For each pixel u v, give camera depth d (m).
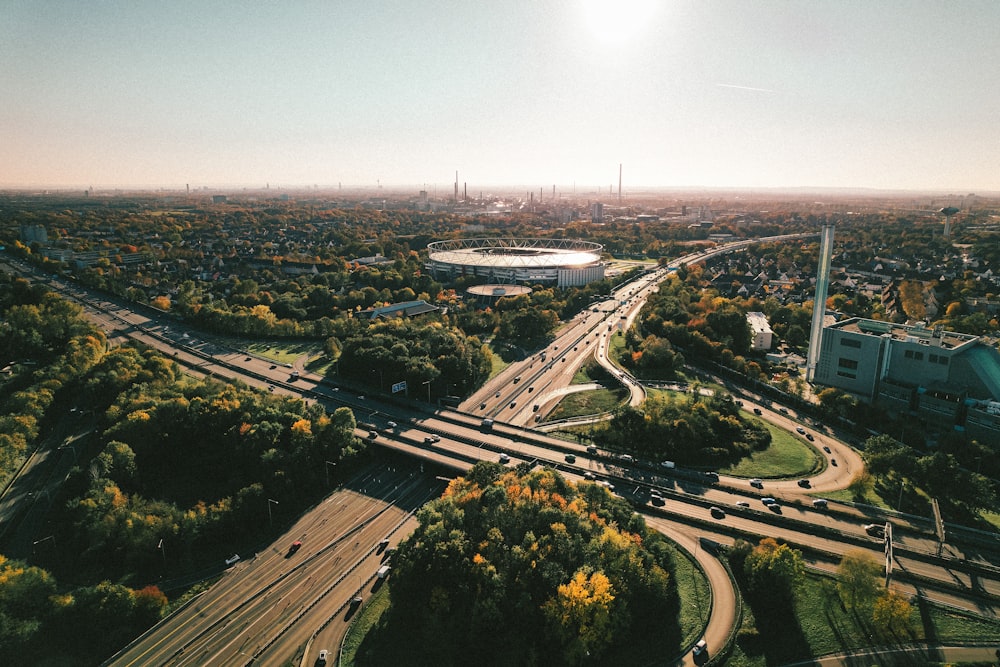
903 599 153.62
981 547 184.25
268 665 151.12
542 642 147.00
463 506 178.25
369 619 164.62
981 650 146.62
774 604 159.50
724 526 195.12
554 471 199.50
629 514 181.25
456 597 154.00
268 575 184.38
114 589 163.62
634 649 148.75
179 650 155.38
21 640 148.75
